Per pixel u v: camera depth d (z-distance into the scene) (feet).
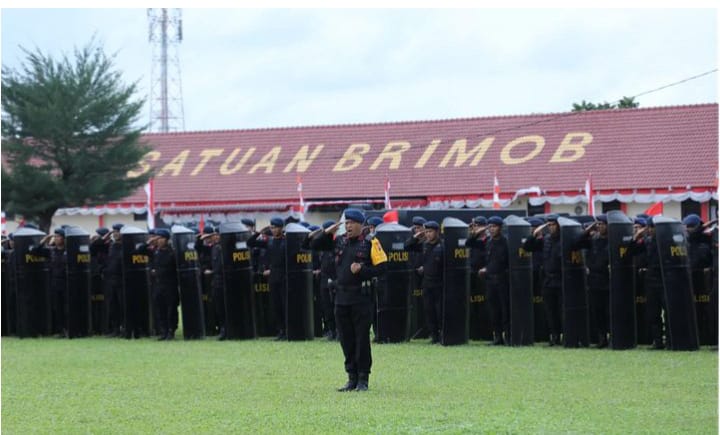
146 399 49.73
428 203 186.09
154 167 194.29
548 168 184.24
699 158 178.19
